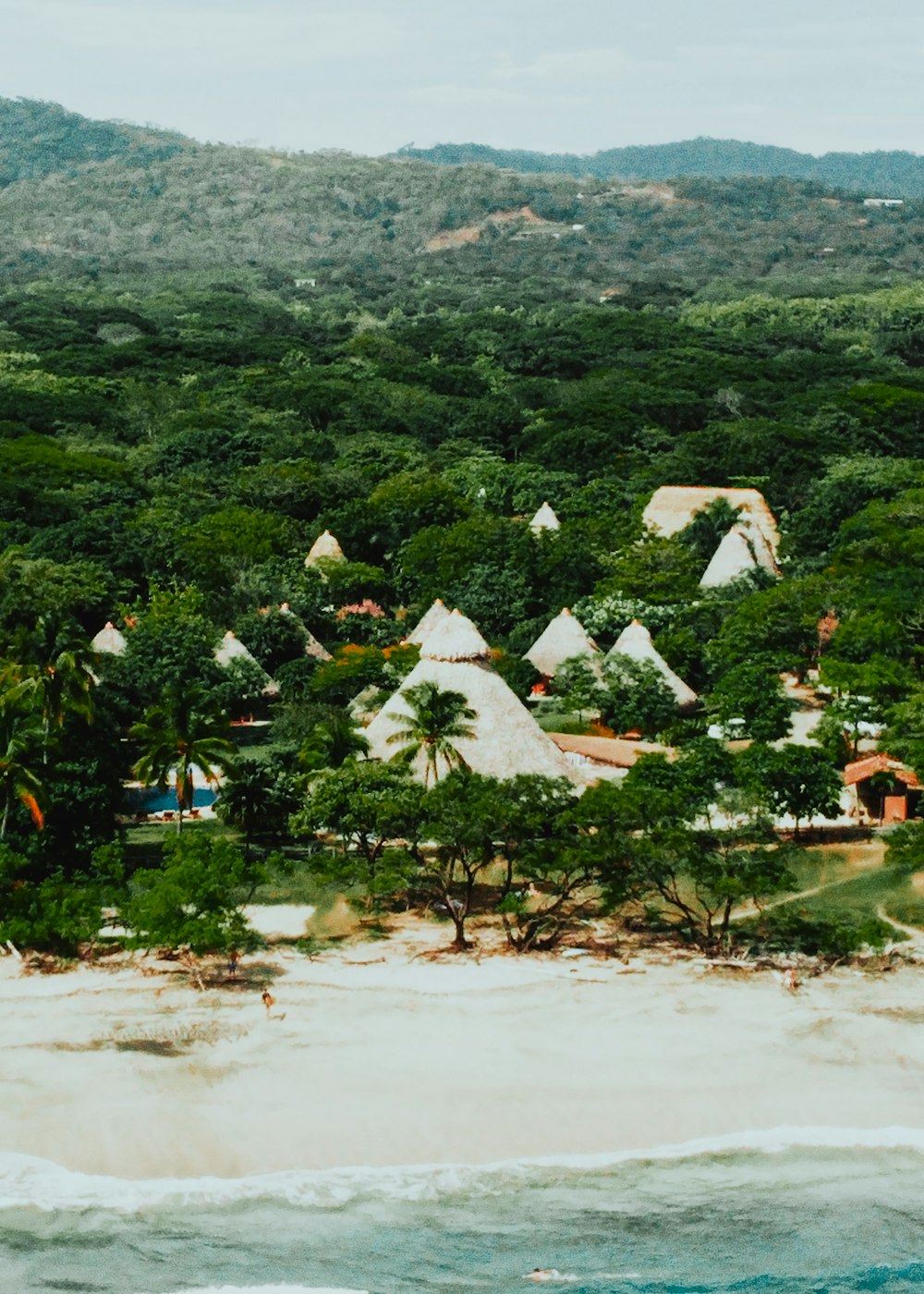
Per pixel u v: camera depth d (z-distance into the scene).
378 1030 67.12
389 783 83.62
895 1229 55.53
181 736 86.56
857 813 96.75
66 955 74.81
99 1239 54.28
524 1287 52.31
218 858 74.81
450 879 77.81
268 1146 58.94
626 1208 56.38
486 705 94.38
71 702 83.62
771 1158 59.00
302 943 76.50
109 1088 62.09
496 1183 57.47
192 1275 52.75
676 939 77.25
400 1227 55.31
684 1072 63.84
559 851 76.38
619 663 116.31
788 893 82.75
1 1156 58.03
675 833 76.69
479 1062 64.44
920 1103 62.12
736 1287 52.50
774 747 107.44
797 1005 69.69
